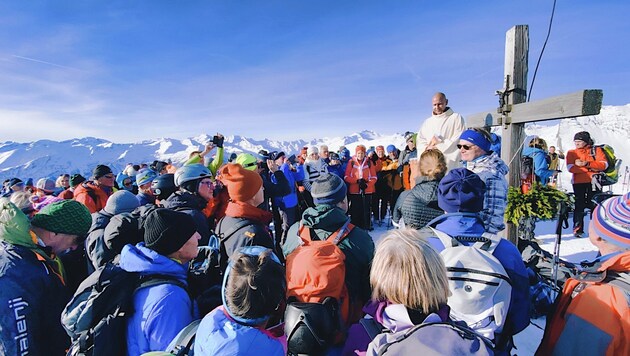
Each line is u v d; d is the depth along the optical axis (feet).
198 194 9.72
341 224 6.23
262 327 4.06
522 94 11.01
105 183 14.34
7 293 5.17
